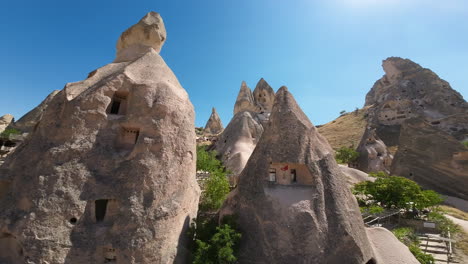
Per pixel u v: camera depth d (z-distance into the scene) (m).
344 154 42.72
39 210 8.19
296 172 11.01
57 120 9.64
